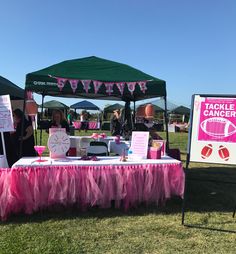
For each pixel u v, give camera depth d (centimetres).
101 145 720
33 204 477
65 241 405
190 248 392
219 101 456
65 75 584
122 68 646
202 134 461
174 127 3139
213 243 407
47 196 480
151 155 552
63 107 3066
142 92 602
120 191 504
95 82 586
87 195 492
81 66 630
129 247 392
